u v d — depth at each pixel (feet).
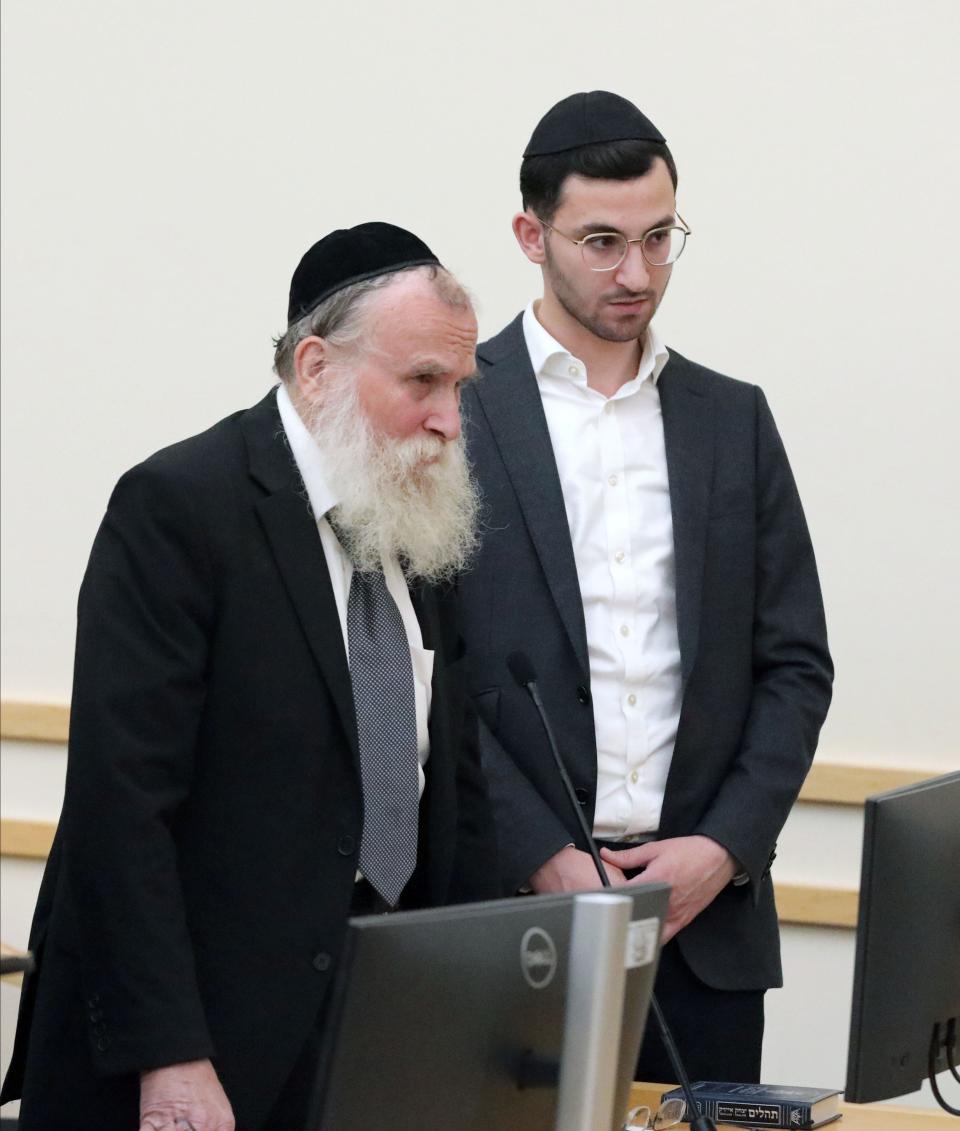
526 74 45.88
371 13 46.37
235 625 23.45
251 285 47.09
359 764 23.85
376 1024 16.80
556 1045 18.15
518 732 29.78
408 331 23.54
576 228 29.76
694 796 30.14
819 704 31.04
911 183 44.70
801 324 45.19
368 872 24.12
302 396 24.45
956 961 23.16
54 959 23.54
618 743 30.12
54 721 47.09
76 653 23.36
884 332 44.93
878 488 45.06
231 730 23.49
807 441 45.27
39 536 47.88
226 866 23.36
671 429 31.27
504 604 30.14
